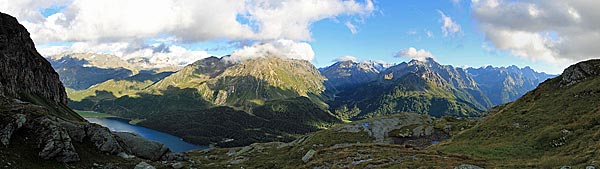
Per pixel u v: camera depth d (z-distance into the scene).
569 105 71.56
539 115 72.38
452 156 52.12
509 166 37.97
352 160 54.22
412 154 55.16
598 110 60.00
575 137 51.31
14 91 110.38
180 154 75.50
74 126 55.28
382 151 61.19
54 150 45.88
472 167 38.12
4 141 42.03
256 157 93.50
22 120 47.00
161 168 56.94
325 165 55.34
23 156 42.25
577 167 33.06
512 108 91.69
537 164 37.25
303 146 111.69
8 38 126.31
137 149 67.44
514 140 61.44
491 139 67.94
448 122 135.00
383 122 139.62
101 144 56.94
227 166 72.44
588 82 83.25
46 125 48.84
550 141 53.56
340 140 118.12
